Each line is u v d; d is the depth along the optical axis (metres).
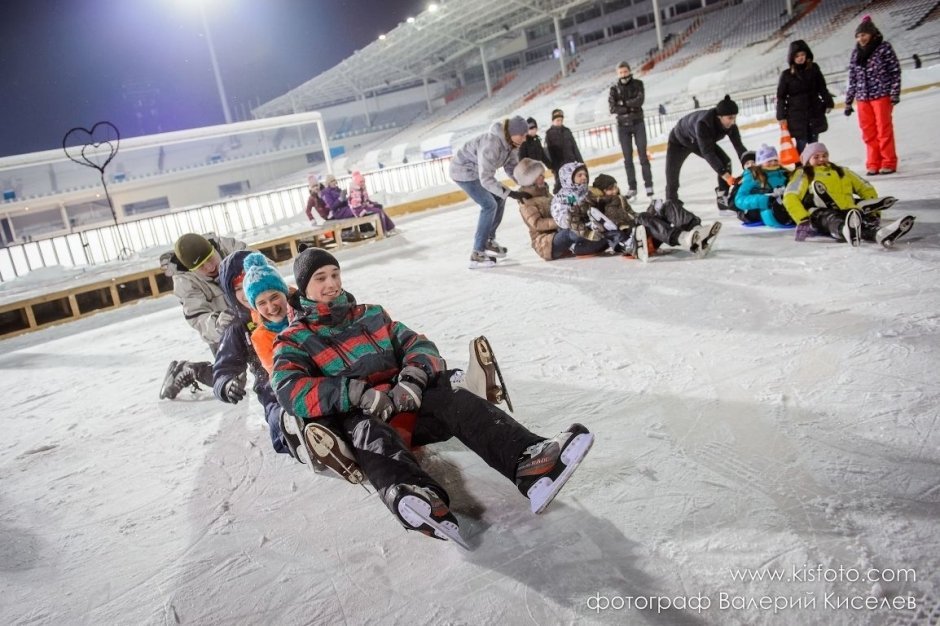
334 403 2.36
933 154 7.80
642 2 42.06
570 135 8.92
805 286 4.03
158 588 2.23
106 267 9.27
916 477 2.04
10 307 7.84
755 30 34.88
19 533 2.77
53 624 2.11
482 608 1.84
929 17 28.00
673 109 28.02
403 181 15.16
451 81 53.38
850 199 5.03
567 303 4.73
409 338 2.64
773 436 2.42
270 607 2.02
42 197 36.59
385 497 2.07
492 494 2.42
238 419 3.74
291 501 2.68
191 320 3.82
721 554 1.87
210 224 11.77
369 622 1.88
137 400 4.42
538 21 43.44
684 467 2.34
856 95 7.07
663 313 4.08
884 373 2.73
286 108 55.31
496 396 2.73
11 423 4.39
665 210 5.39
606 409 2.90
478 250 6.65
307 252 2.55
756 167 5.92
